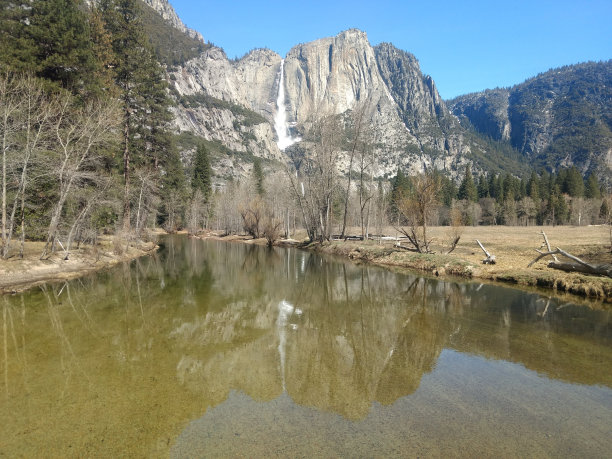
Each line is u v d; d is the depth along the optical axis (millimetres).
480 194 99812
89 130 22047
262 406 6191
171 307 13375
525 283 16703
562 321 10984
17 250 19641
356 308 13422
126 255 27672
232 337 10109
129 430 5398
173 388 6875
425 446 4961
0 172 18844
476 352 8695
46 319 11602
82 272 20297
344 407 6148
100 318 11781
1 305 13344
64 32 23844
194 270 23094
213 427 5500
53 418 5715
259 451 4859
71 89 24359
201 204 69812
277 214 52438
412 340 9680
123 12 32594
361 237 38375
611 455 4766
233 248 39938
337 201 57656
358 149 38031
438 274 20328
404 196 26969
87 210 22219
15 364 7949
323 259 29359
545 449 4887
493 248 27688
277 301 14695
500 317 11602
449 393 6617
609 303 13062
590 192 86188
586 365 7812
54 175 20031
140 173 33156
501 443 5027
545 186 93312
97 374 7465
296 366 8047
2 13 23219
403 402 6297
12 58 21234
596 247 24203
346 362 8273
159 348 9125
